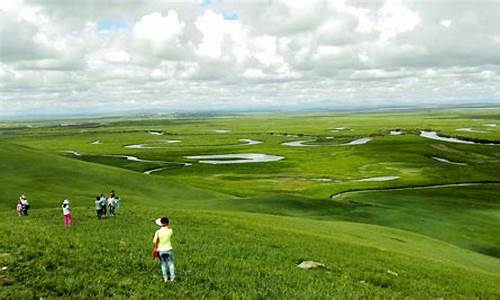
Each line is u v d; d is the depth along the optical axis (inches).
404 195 4084.6
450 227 2878.9
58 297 781.3
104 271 940.0
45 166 3617.1
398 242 2087.8
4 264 891.4
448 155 7135.8
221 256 1232.8
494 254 2438.5
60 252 1024.9
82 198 2822.3
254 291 927.7
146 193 3427.7
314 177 5487.2
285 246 1485.0
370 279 1216.8
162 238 900.6
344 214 3019.2
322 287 1029.2
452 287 1294.3
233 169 6200.8
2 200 2588.6
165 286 892.6
